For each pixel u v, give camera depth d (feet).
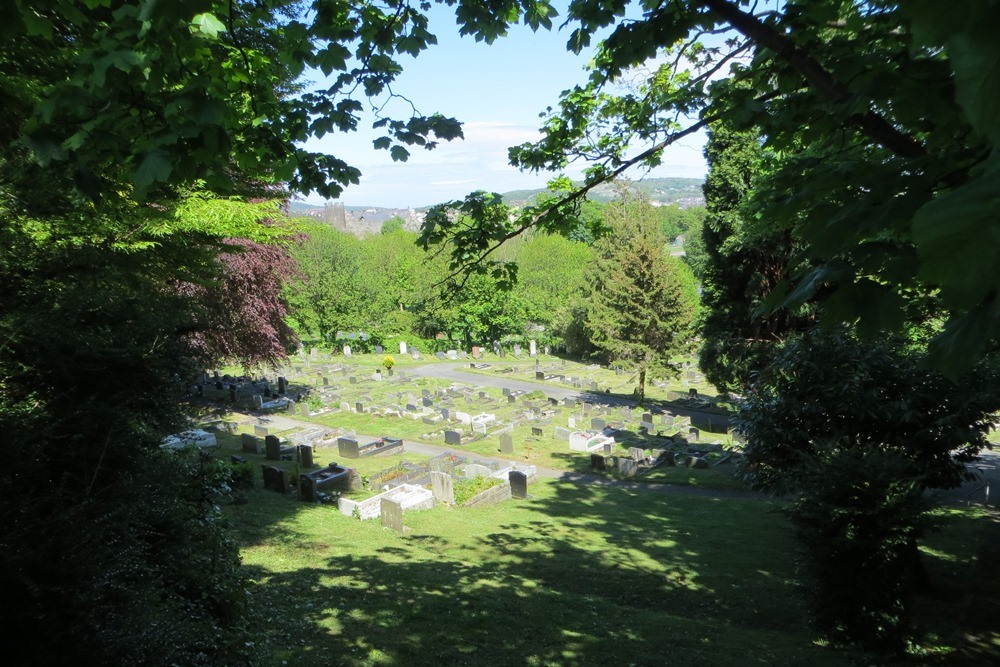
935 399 36.94
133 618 16.01
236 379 131.95
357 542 45.24
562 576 41.68
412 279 185.37
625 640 30.37
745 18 12.91
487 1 17.98
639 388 122.72
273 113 18.10
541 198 22.61
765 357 69.31
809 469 33.01
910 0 4.32
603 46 19.01
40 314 19.20
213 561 24.90
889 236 12.19
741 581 41.11
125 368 19.85
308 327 181.98
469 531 51.31
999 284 4.04
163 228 31.01
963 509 57.00
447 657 26.86
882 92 10.46
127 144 14.23
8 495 15.23
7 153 21.31
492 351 190.29
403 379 142.31
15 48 21.79
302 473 66.80
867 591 30.32
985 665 29.04
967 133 10.15
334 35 17.28
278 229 42.52
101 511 16.75
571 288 176.14
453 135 18.10
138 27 12.31
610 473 75.72
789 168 14.64
